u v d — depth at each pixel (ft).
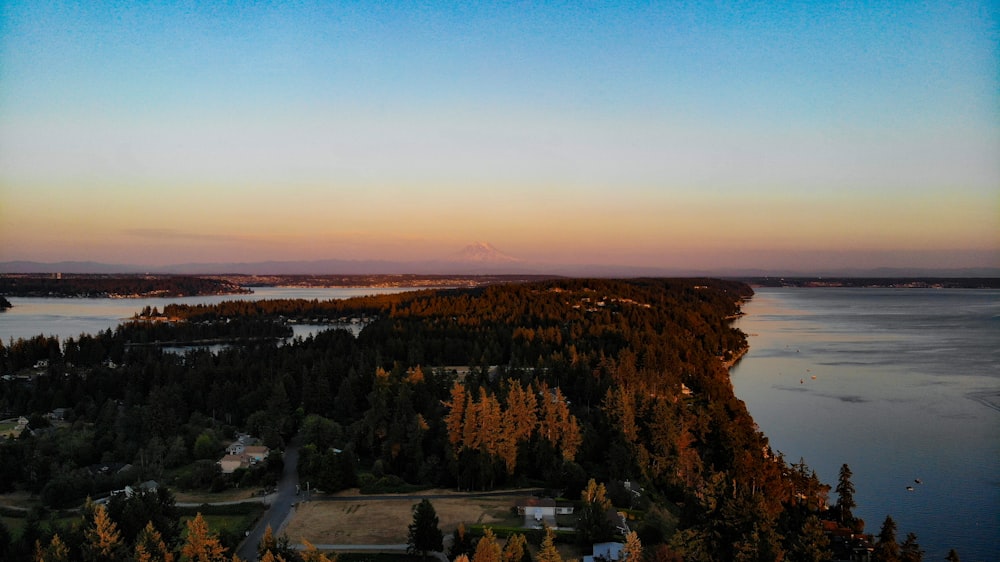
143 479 369.09
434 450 388.98
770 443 458.50
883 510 348.59
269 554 219.61
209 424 476.95
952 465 413.39
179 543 270.87
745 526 258.57
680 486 351.05
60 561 229.45
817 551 258.57
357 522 306.76
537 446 375.86
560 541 280.51
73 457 392.68
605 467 365.20
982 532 322.96
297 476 375.45
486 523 301.02
